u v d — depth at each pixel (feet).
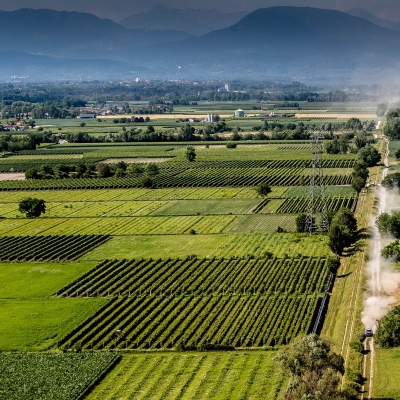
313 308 527.40
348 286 577.43
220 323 508.53
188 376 423.23
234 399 391.24
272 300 552.41
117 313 539.29
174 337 484.74
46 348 477.36
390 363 425.28
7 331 508.12
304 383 364.17
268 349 463.83
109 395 404.36
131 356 460.96
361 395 391.45
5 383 422.82
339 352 449.06
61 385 417.08
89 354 460.96
